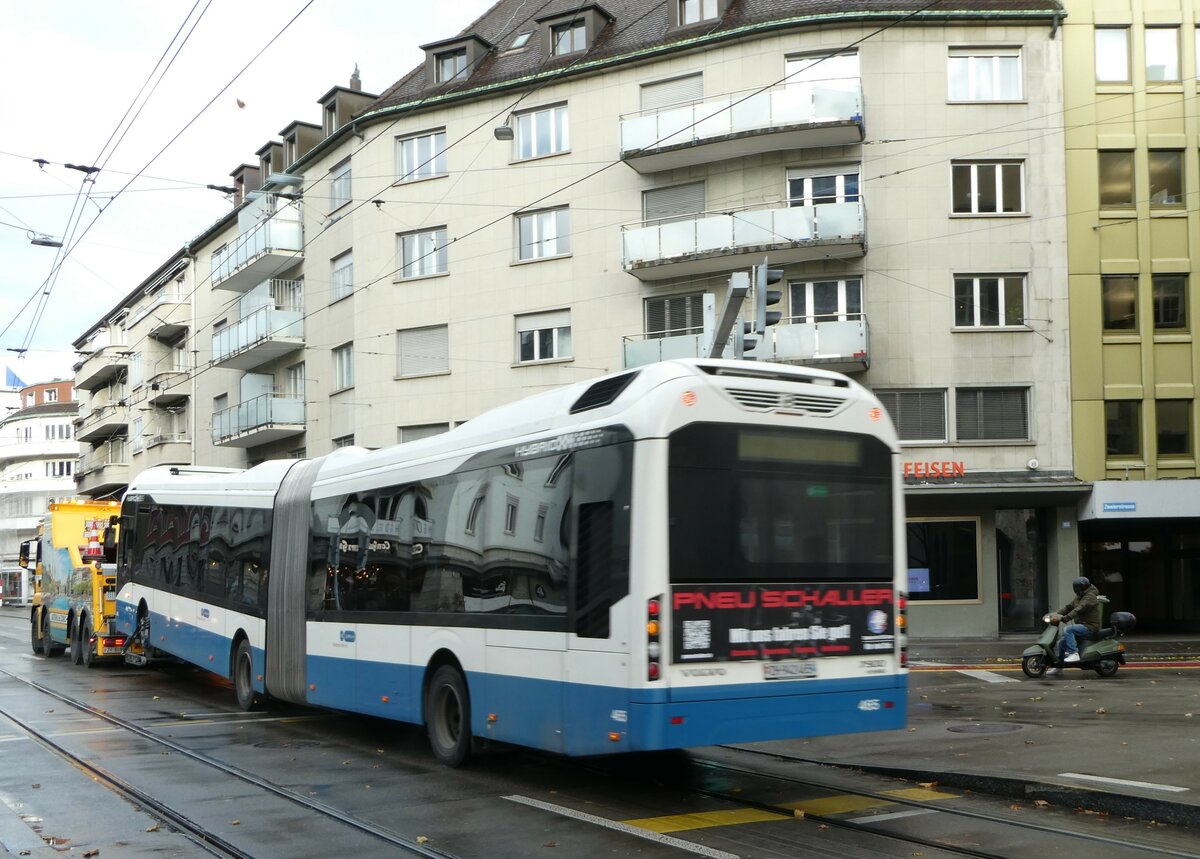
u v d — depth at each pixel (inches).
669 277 1244.5
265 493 596.7
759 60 1191.6
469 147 1378.0
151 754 442.9
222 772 400.5
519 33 1461.6
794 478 341.7
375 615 469.1
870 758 403.5
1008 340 1171.3
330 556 517.0
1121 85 1187.3
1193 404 1165.1
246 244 1694.1
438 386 1381.6
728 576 325.4
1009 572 1195.9
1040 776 345.4
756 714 324.8
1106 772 351.3
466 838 294.4
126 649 800.3
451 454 427.8
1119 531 1275.8
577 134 1304.1
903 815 317.1
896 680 352.5
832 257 1172.5
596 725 326.3
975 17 1178.0
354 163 1481.3
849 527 350.3
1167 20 1189.1
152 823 317.7
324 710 600.4
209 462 1987.0
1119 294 1179.9
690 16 1275.8
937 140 1179.3
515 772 399.2
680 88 1247.5
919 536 1177.4
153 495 778.2
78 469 2938.0
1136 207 1176.8
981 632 1165.1
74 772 401.1
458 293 1375.5
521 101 1344.7
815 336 1144.2
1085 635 721.0
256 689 579.2
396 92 1470.2
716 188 1223.5
